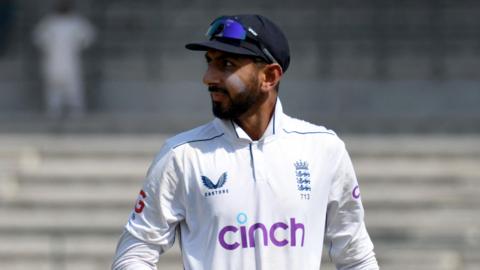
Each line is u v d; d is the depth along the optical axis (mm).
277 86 13844
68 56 55031
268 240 13391
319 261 13742
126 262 13820
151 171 13742
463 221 41375
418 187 43469
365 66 59781
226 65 13531
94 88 59375
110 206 42406
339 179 13969
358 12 62281
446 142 45594
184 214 13703
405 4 62281
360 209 14203
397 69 59844
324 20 61812
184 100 59312
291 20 62281
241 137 13562
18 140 46469
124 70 60344
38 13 62625
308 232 13602
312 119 48250
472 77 59625
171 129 47781
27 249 40844
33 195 43094
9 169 44469
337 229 14289
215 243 13430
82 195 43281
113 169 44625
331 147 13891
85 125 48000
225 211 13391
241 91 13469
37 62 60812
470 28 61875
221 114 13562
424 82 58812
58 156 45125
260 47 13469
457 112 58312
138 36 62125
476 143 45594
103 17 62469
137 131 47781
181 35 62219
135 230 13805
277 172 13562
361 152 44781
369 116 49688
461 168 44562
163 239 13805
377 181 43531
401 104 58281
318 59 60125
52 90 55469
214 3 63344
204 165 13531
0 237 41125
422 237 40781
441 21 61875
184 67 60344
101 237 41031
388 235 40969
